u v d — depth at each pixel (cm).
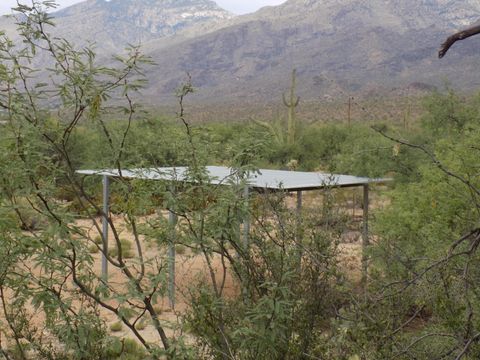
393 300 382
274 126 3397
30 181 406
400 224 878
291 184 1112
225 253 504
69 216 412
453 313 338
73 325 450
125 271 434
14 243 418
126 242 1727
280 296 473
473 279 357
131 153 449
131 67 398
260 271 498
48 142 412
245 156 488
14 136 396
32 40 386
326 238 519
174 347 417
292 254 497
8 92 390
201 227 460
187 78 446
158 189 457
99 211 436
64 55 390
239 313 488
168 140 460
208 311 464
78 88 396
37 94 395
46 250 421
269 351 463
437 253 511
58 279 445
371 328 359
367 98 9900
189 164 467
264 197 517
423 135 1280
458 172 712
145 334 961
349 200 1708
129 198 437
